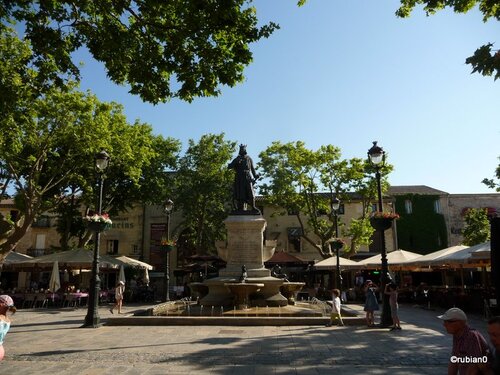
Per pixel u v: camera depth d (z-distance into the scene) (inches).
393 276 1441.9
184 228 1662.2
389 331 474.3
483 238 1190.3
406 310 834.8
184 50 360.8
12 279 1558.8
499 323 149.4
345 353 350.6
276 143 1407.5
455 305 805.2
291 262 1185.4
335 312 510.6
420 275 1456.7
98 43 368.8
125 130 1055.0
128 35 362.6
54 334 460.1
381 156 551.2
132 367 302.5
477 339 160.6
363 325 521.0
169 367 302.5
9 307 227.3
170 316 547.8
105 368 299.3
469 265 864.9
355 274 1512.1
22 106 743.1
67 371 290.2
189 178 1455.5
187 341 404.5
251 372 288.0
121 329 490.6
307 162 1318.9
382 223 533.0
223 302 614.5
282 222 1683.1
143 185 1305.4
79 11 370.6
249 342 398.3
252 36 343.6
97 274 542.3
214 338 420.5
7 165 874.1
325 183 1332.4
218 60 356.2
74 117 869.8
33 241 1674.5
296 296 967.0
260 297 617.9
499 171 750.5
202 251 1512.1
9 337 442.0
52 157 986.1
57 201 1077.1
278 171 1384.1
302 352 353.7
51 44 358.3
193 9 327.0
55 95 818.8
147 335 442.9
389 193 1726.1
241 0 331.9
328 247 1347.2
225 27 331.9
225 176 1434.5
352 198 1653.5
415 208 1691.7
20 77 417.1
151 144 1247.5
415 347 378.0
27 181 983.6
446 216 1695.4
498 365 149.9
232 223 655.8
